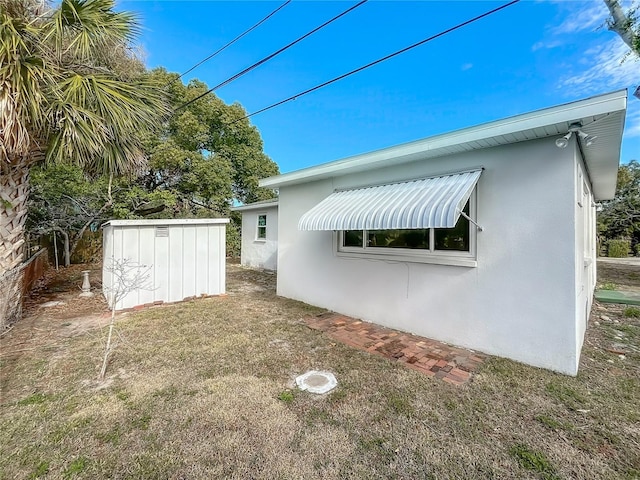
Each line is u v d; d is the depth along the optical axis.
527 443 3.49
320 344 6.48
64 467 3.08
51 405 4.15
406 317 7.30
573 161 5.02
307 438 3.56
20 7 6.23
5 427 3.66
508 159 5.71
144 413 3.99
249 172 26.00
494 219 5.88
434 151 6.28
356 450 3.38
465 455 3.31
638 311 8.96
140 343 6.44
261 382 4.84
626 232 31.05
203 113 22.61
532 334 5.44
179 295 10.43
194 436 3.57
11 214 7.36
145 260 9.66
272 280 15.13
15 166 7.21
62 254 18.06
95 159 8.41
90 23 7.10
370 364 5.52
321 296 9.59
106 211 18.09
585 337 7.01
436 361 5.65
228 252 24.95
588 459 3.25
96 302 9.84
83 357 5.70
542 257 5.32
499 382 4.86
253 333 7.13
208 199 22.36
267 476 3.01
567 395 4.47
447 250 6.60
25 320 7.93
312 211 8.38
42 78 6.20
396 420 3.91
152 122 8.62
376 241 8.06
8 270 7.29
